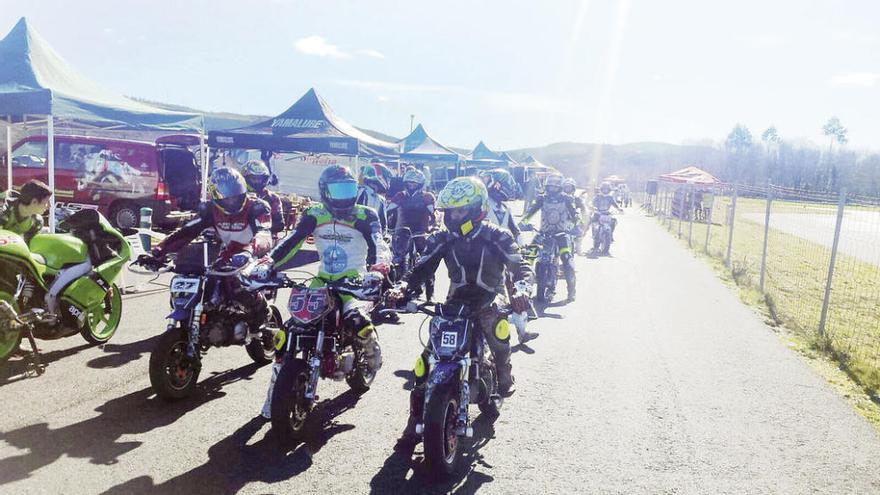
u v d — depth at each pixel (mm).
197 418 5152
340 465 4477
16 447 4492
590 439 5109
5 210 6629
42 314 6133
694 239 23906
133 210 16609
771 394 6320
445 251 4801
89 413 5148
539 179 39688
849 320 10648
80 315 6543
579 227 17188
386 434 5023
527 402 5887
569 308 10195
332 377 5059
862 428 5531
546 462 4676
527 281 4770
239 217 5711
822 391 6473
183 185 17297
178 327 5684
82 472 4188
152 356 5262
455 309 4574
